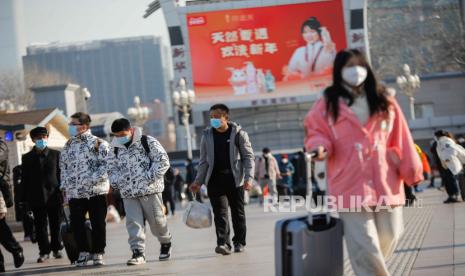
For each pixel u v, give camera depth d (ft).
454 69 208.13
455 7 209.67
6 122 85.66
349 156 20.15
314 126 20.38
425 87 197.57
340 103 20.16
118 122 36.42
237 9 162.91
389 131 20.54
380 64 216.74
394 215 20.65
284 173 102.73
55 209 42.37
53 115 96.17
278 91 163.84
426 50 213.25
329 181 20.45
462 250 32.45
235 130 37.58
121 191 36.70
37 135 41.32
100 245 38.06
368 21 216.74
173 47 164.86
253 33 163.12
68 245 38.78
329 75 163.53
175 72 165.27
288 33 163.53
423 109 199.31
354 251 20.26
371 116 20.22
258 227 56.80
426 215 54.13
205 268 33.04
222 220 37.55
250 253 37.76
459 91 197.16
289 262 19.17
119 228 72.90
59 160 38.78
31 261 43.78
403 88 170.40
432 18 211.61
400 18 215.31
